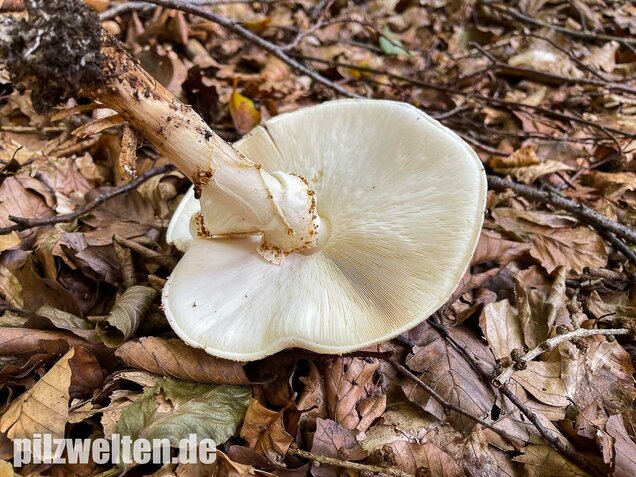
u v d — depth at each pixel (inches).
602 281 10.2
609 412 8.1
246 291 7.6
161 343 7.7
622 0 21.5
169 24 15.8
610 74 17.3
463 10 21.1
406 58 18.7
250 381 7.7
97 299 9.3
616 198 12.1
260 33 18.5
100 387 7.6
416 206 7.4
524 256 10.3
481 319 9.0
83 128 6.1
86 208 9.9
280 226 7.3
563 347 8.6
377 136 8.1
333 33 20.1
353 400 7.7
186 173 6.9
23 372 7.4
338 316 6.9
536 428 7.6
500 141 14.1
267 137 8.8
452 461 7.0
